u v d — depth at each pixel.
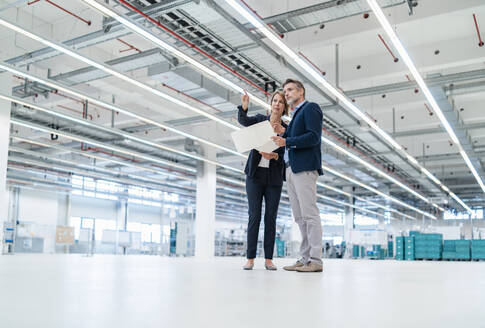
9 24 5.69
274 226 3.51
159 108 11.73
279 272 2.95
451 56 8.72
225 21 6.39
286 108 3.65
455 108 11.07
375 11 5.02
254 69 8.17
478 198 24.33
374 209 27.56
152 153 14.80
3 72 8.96
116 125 13.91
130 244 19.48
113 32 7.04
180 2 5.93
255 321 0.94
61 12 8.77
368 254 21.17
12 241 16.94
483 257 16.11
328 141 11.25
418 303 1.32
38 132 14.48
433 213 26.27
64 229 19.50
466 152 13.62
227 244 21.88
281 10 7.62
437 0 7.21
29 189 21.22
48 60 9.23
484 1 6.89
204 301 1.26
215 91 9.34
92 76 8.95
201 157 14.04
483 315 1.10
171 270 3.07
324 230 31.58
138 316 0.97
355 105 8.38
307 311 1.10
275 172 3.51
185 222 16.89
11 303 1.15
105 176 18.47
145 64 8.34
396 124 12.77
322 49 9.38
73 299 1.25
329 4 6.16
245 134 3.00
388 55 9.29
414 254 16.98
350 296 1.47
